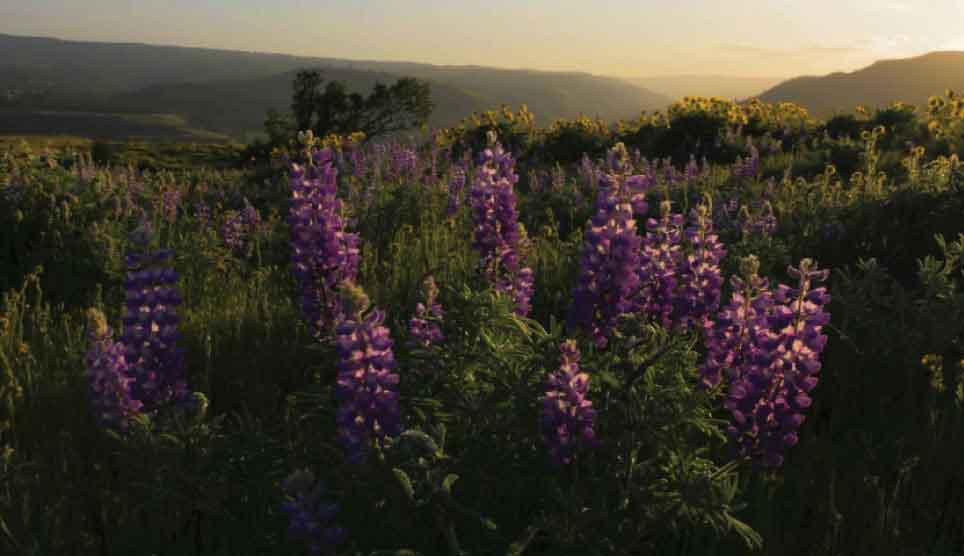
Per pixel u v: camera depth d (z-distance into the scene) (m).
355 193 9.86
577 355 3.20
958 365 4.70
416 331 3.88
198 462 3.21
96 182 9.48
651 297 4.35
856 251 8.03
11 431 4.29
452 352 3.57
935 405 4.48
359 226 9.32
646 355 3.61
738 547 3.31
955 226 7.93
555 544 2.89
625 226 3.89
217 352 5.44
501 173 5.00
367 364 2.97
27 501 3.40
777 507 3.54
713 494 3.00
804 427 4.49
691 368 3.73
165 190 10.52
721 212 9.11
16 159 9.91
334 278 4.84
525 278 5.00
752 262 3.68
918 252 7.76
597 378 3.44
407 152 11.66
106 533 3.37
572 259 7.58
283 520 3.04
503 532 3.14
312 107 57.19
